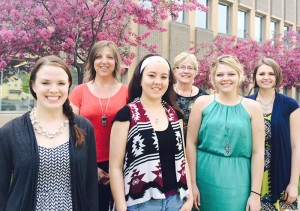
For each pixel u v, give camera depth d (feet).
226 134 10.27
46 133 7.98
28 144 7.69
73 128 8.19
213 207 10.36
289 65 48.34
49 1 23.77
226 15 57.41
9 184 7.89
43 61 8.11
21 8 23.43
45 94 7.98
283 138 11.85
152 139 8.93
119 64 11.93
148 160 8.85
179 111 10.13
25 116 8.17
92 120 11.19
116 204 9.02
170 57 46.98
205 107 10.80
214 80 11.04
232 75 10.53
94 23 25.58
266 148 12.00
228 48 44.24
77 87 11.71
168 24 46.98
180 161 9.27
